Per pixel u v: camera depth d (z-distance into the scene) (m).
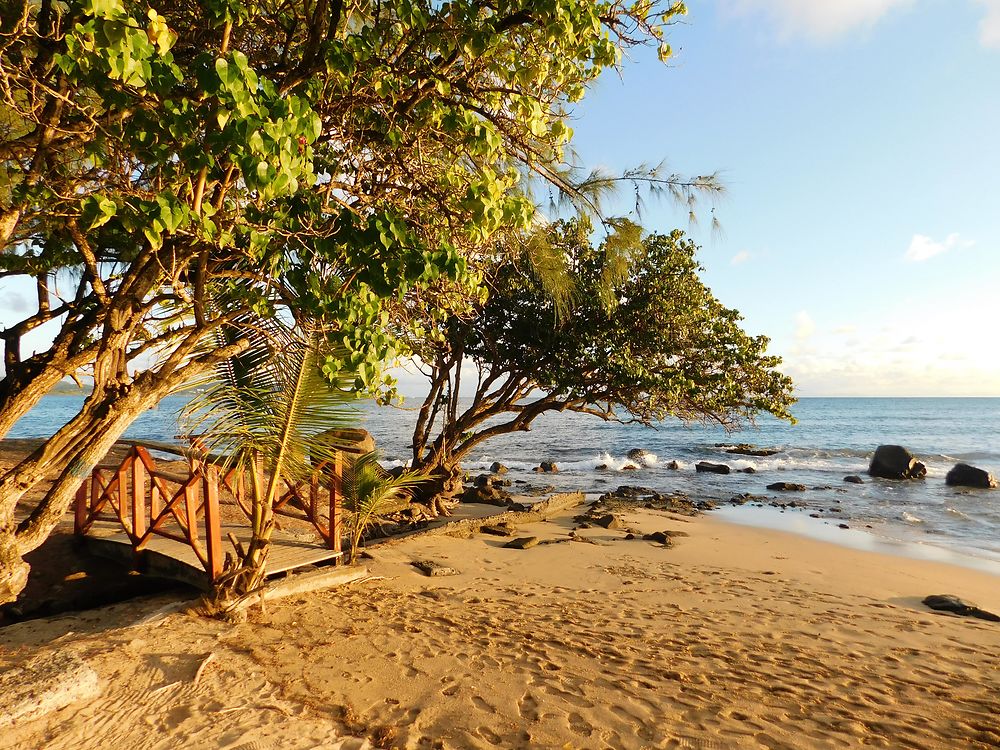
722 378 13.42
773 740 4.01
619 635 6.18
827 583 9.38
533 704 4.34
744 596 8.23
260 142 2.84
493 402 15.84
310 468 6.19
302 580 6.75
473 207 4.05
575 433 52.50
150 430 40.53
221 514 10.05
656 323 13.52
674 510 16.83
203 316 4.66
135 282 4.70
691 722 4.21
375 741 3.66
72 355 5.05
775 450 36.28
